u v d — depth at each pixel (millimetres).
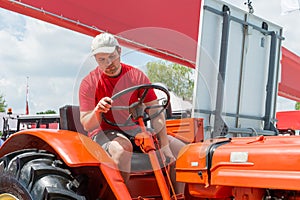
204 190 2445
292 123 8922
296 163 2025
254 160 2189
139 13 4488
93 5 4250
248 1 4629
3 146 2973
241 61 4605
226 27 4281
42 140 2725
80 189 2508
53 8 4039
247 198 2221
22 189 2496
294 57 7316
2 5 3820
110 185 2367
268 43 4980
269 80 4969
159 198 2680
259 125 4914
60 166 2621
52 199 2342
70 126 2826
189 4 4789
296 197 2057
